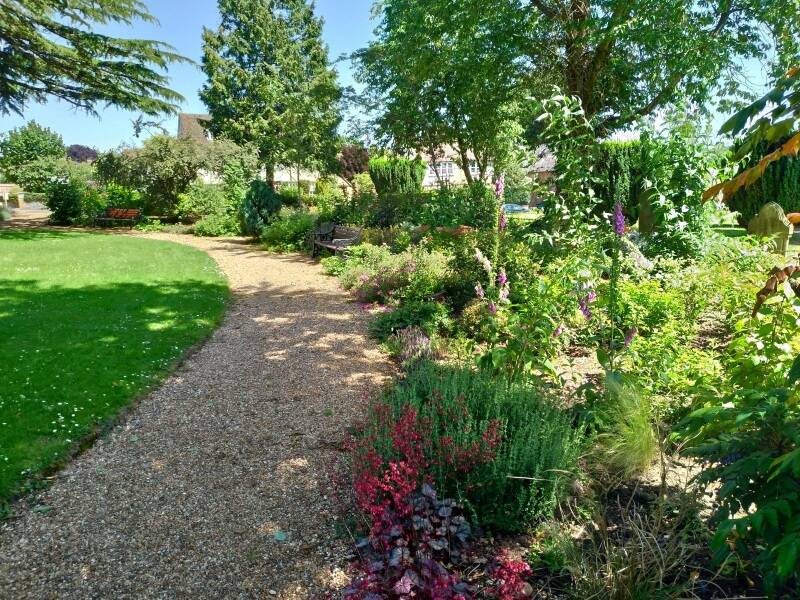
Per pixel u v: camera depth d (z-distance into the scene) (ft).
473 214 36.55
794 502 5.00
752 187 36.52
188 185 66.64
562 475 8.25
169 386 14.87
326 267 33.83
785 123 4.80
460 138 53.42
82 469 10.55
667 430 10.00
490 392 10.77
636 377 10.98
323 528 8.57
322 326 21.13
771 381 8.05
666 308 15.83
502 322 14.11
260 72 96.63
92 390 13.97
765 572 5.50
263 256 41.70
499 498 8.29
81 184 69.00
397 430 8.75
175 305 23.86
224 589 7.31
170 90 61.31
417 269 24.67
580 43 32.73
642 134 25.30
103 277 30.55
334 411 13.09
